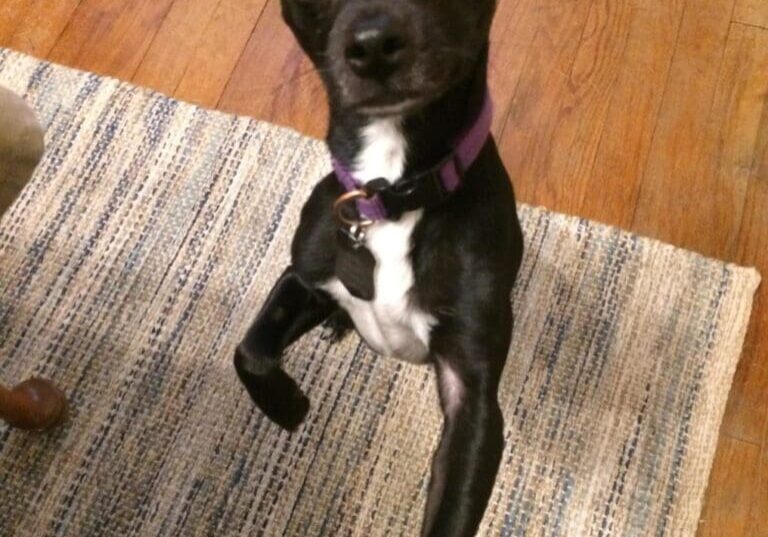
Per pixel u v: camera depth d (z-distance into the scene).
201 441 0.81
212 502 0.79
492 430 0.65
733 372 0.83
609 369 0.83
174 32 1.00
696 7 1.01
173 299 0.86
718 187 0.92
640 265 0.88
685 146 0.94
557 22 1.00
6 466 0.80
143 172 0.92
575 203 0.91
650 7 1.01
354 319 0.72
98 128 0.94
